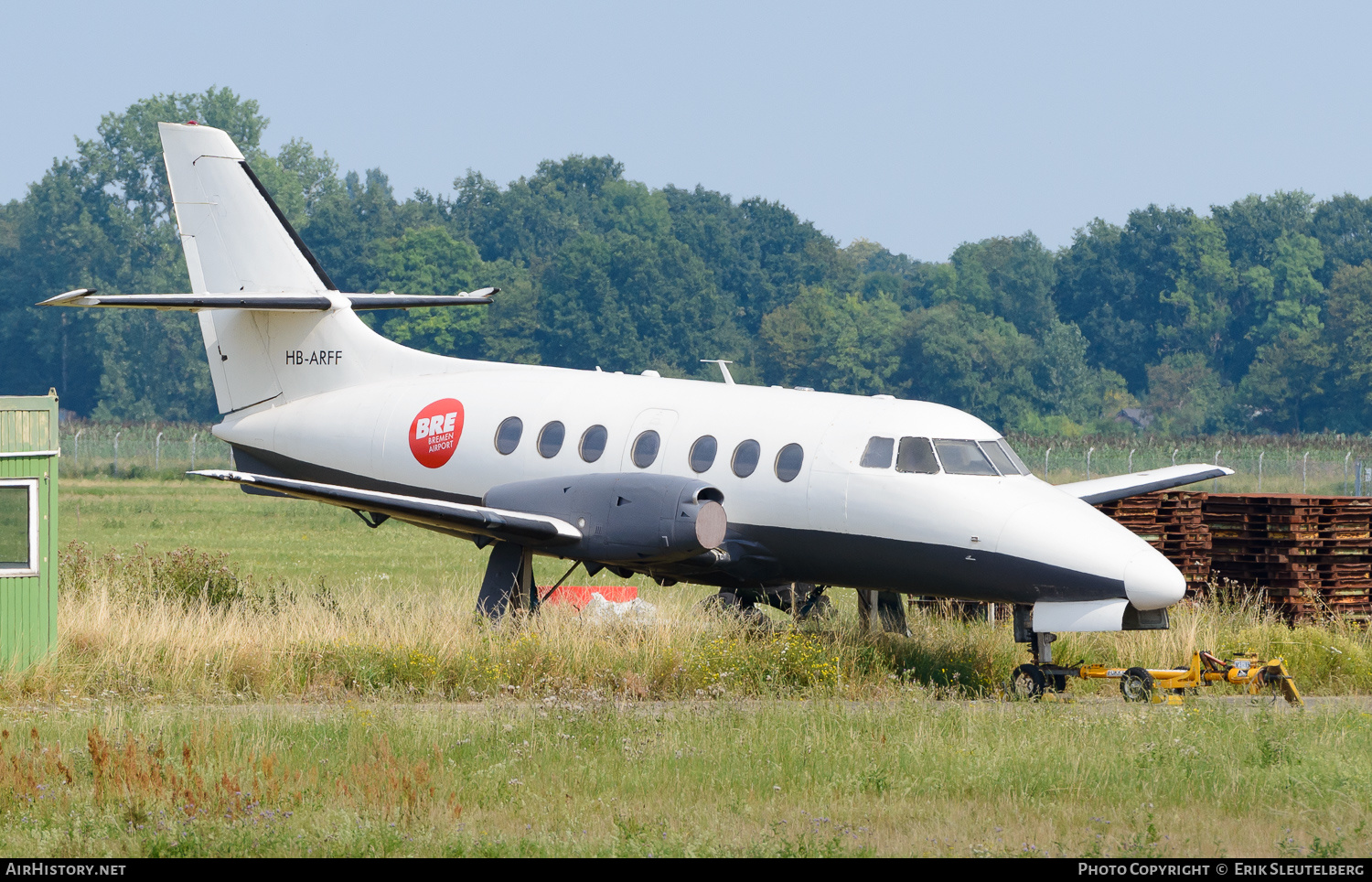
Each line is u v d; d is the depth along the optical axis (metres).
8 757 34.75
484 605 62.31
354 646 52.88
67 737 38.62
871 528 56.28
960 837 30.67
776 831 30.38
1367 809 33.50
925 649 58.16
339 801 32.31
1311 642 58.47
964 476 55.88
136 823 30.92
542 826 31.11
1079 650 58.62
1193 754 38.19
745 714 43.53
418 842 29.34
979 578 54.53
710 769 36.50
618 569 61.94
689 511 56.69
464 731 40.44
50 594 49.75
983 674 55.47
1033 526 53.41
